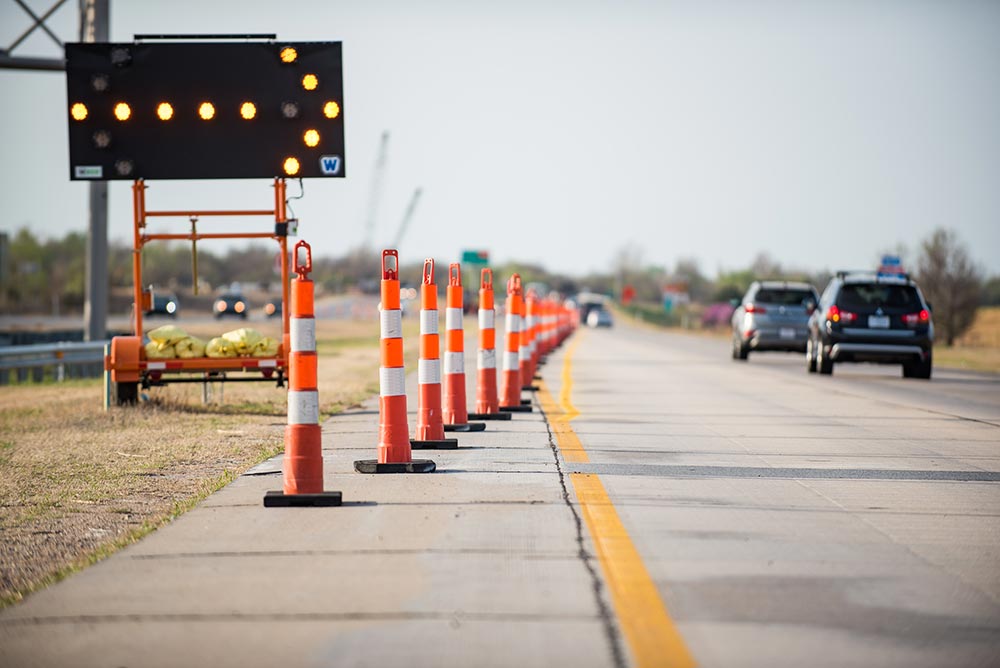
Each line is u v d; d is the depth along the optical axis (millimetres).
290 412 12766
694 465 15891
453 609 8523
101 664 7461
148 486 15055
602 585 9203
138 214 23125
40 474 16297
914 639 7934
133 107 22844
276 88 22891
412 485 13906
